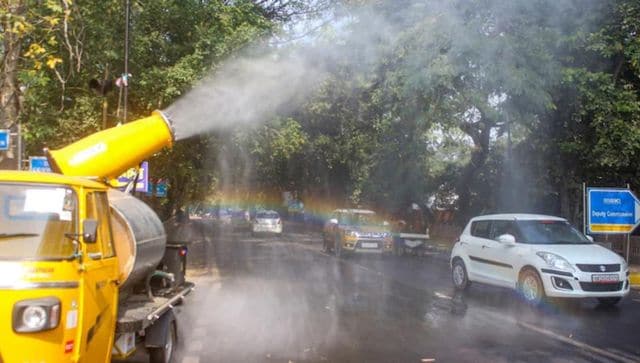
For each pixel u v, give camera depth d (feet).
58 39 40.11
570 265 34.86
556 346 27.02
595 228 52.26
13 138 34.83
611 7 54.24
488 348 26.68
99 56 43.29
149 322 20.27
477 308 36.94
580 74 52.95
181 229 76.48
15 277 14.46
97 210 17.70
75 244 15.71
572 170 63.10
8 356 14.08
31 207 16.05
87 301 15.93
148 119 24.93
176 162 58.23
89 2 42.19
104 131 24.40
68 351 14.90
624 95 54.85
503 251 39.22
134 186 26.76
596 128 56.08
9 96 34.58
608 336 29.01
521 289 37.17
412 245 72.69
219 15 50.88
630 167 61.26
